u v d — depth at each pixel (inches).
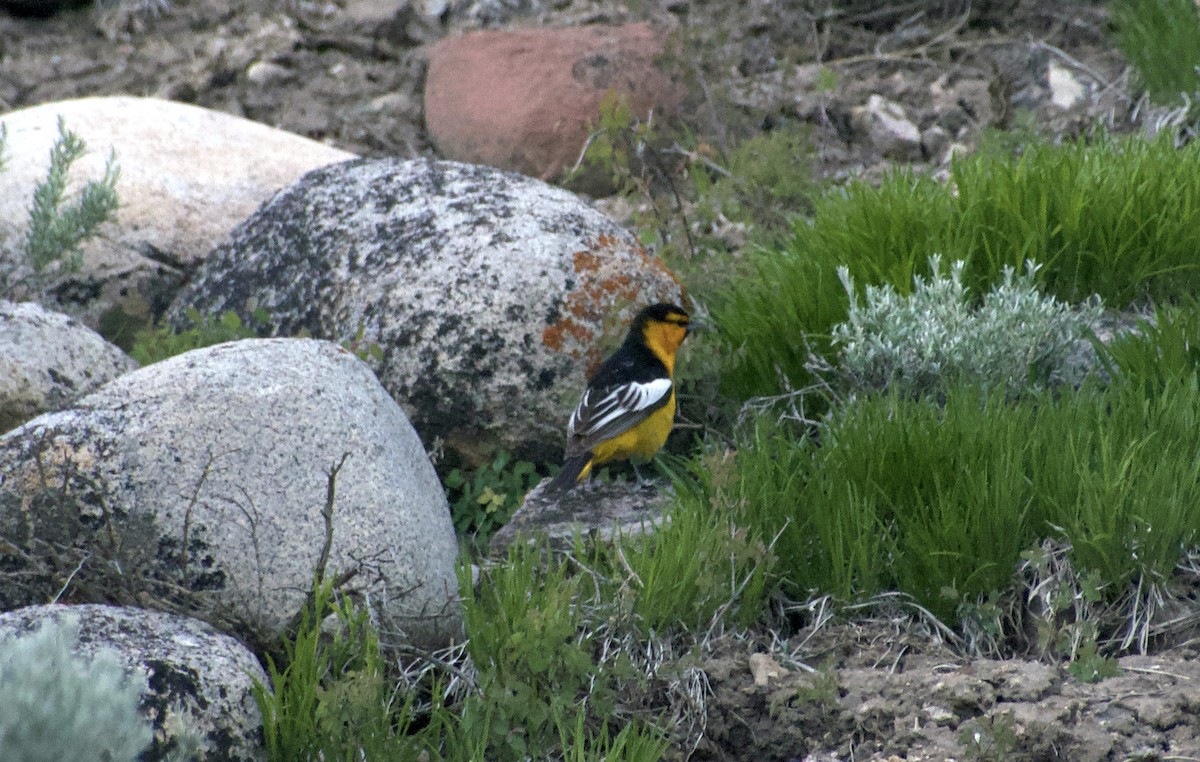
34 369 390.6
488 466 442.3
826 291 447.8
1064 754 277.4
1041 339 397.1
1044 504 332.8
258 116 758.5
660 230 564.4
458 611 334.3
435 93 732.7
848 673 311.4
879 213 470.0
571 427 402.3
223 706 263.9
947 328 400.5
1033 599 327.0
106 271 533.6
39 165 556.4
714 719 309.0
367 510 322.7
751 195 590.2
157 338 457.4
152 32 831.7
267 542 310.8
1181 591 318.3
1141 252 445.1
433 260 448.1
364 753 276.2
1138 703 285.6
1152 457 333.4
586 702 307.0
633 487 426.9
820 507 337.4
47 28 840.9
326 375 345.7
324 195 495.5
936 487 334.0
